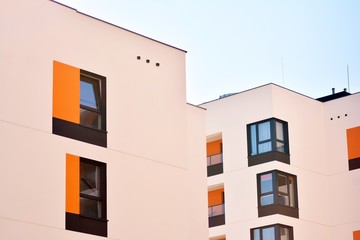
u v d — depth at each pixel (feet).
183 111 141.59
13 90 120.98
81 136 127.24
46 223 120.16
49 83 125.08
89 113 129.49
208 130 206.18
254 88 200.75
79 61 129.49
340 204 197.57
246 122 200.23
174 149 138.62
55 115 124.77
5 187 117.39
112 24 135.13
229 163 201.36
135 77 136.46
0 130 118.52
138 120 135.13
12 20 122.83
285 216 191.42
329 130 202.59
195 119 156.15
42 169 121.49
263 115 197.57
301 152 198.08
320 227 196.13
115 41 135.03
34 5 125.80
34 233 118.62
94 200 127.44
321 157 201.36
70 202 123.54
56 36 127.44
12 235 116.47
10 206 117.29
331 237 196.95
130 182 131.64
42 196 120.67
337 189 198.70
